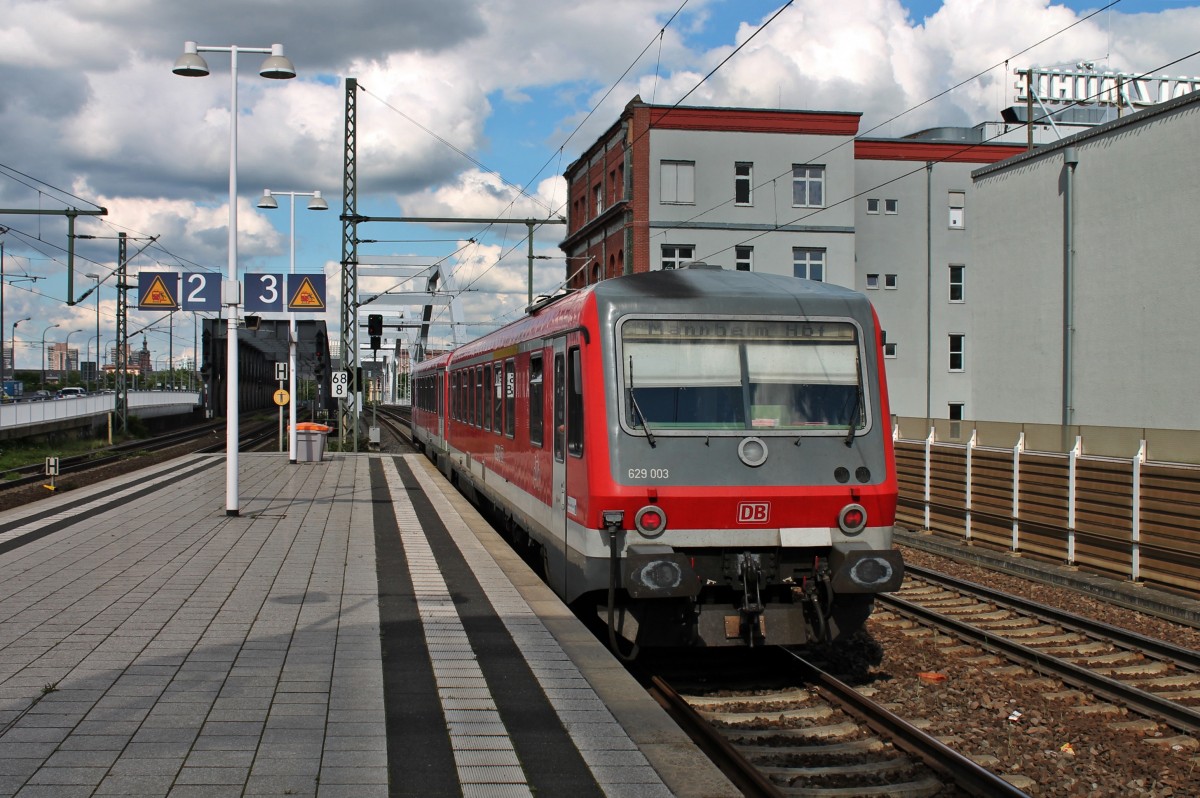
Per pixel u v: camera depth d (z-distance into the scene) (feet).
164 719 19.92
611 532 26.37
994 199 75.51
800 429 27.40
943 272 131.23
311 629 27.76
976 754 22.07
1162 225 61.46
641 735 19.66
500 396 45.42
